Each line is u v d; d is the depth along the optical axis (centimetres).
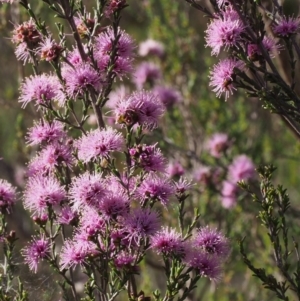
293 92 652
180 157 1247
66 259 596
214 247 614
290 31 654
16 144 1249
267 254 1148
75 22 696
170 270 617
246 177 1151
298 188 1469
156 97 627
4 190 686
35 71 673
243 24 621
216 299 1285
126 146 608
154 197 591
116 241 584
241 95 1340
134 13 1568
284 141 1442
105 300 611
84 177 582
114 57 633
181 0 1405
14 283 720
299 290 678
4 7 1159
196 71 1391
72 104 634
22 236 1270
